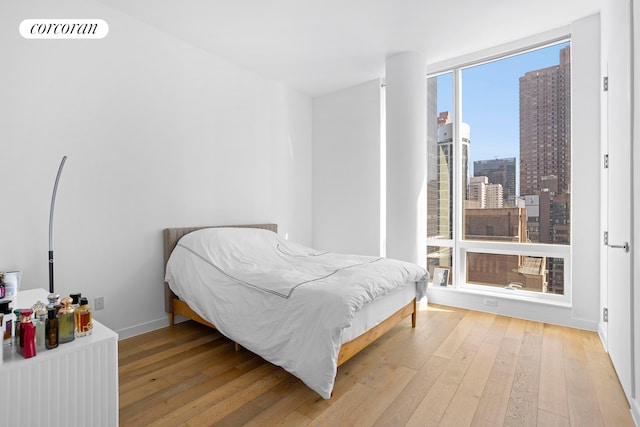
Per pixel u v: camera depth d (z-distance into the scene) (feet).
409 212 11.64
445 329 9.65
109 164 8.79
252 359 7.75
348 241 14.56
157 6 8.83
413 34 10.48
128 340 8.88
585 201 9.41
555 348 8.29
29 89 7.45
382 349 8.29
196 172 10.88
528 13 9.36
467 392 6.33
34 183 7.50
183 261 9.32
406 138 11.62
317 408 5.82
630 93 5.81
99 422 4.47
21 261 7.32
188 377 6.89
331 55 11.76
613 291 7.35
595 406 5.87
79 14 8.23
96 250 8.55
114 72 8.89
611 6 7.51
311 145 15.69
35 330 4.09
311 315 6.37
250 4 8.84
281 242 11.21
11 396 3.77
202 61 11.14
